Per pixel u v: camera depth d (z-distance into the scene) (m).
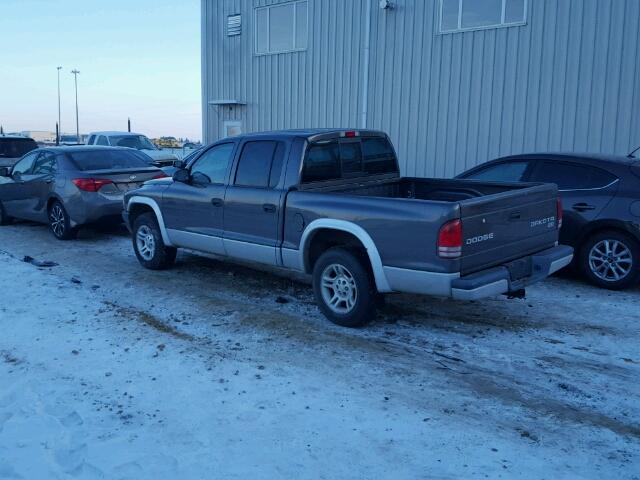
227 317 6.19
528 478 3.39
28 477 3.44
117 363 5.02
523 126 11.84
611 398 4.40
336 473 3.45
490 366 4.95
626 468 3.50
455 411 4.18
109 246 9.99
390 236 5.30
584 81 11.05
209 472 3.46
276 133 6.52
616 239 7.00
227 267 8.37
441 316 6.21
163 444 3.78
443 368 4.91
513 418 4.09
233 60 16.86
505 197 5.37
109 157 10.79
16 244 10.21
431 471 3.46
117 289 7.34
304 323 6.00
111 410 4.23
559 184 7.45
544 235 5.91
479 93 12.33
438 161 13.03
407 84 13.31
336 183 6.55
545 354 5.21
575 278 7.64
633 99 10.58
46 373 4.86
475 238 5.10
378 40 13.65
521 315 6.24
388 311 6.36
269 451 3.68
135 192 8.23
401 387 4.55
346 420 4.04
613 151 10.88
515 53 11.77
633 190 6.92
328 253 5.86
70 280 7.70
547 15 11.31
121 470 3.49
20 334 5.69
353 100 14.31
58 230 10.52
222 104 17.20
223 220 6.92
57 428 3.99
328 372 4.82
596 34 10.84
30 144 18.12
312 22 14.90
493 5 11.95
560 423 4.02
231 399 4.36
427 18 12.85
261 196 6.41
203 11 17.42
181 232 7.57
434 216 5.00
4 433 3.94
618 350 5.30
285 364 4.98
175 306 6.60
